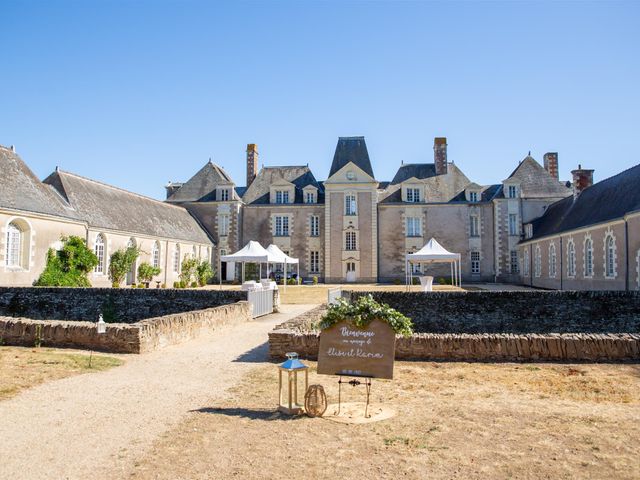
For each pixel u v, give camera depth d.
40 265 25.62
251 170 50.88
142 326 11.89
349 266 44.91
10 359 10.37
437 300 18.70
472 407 7.03
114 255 31.08
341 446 5.57
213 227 46.66
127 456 5.37
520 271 42.75
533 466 4.97
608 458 5.13
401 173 48.72
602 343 10.26
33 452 5.50
